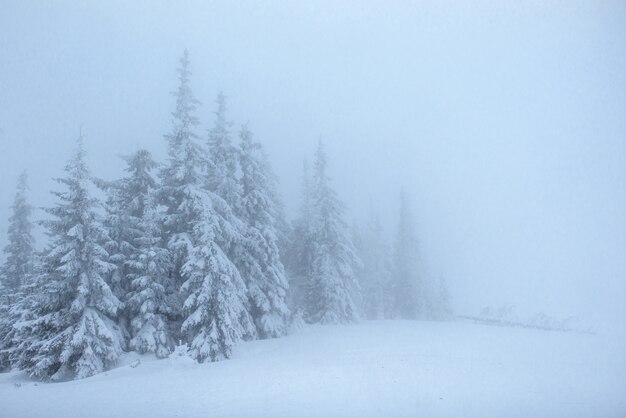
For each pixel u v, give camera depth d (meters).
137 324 20.03
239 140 29.25
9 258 31.00
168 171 23.59
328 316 34.34
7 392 14.96
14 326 17.42
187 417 10.38
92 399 12.76
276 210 36.12
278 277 27.41
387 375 15.02
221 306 20.23
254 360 19.23
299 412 10.55
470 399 11.68
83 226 18.61
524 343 23.03
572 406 10.94
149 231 20.95
